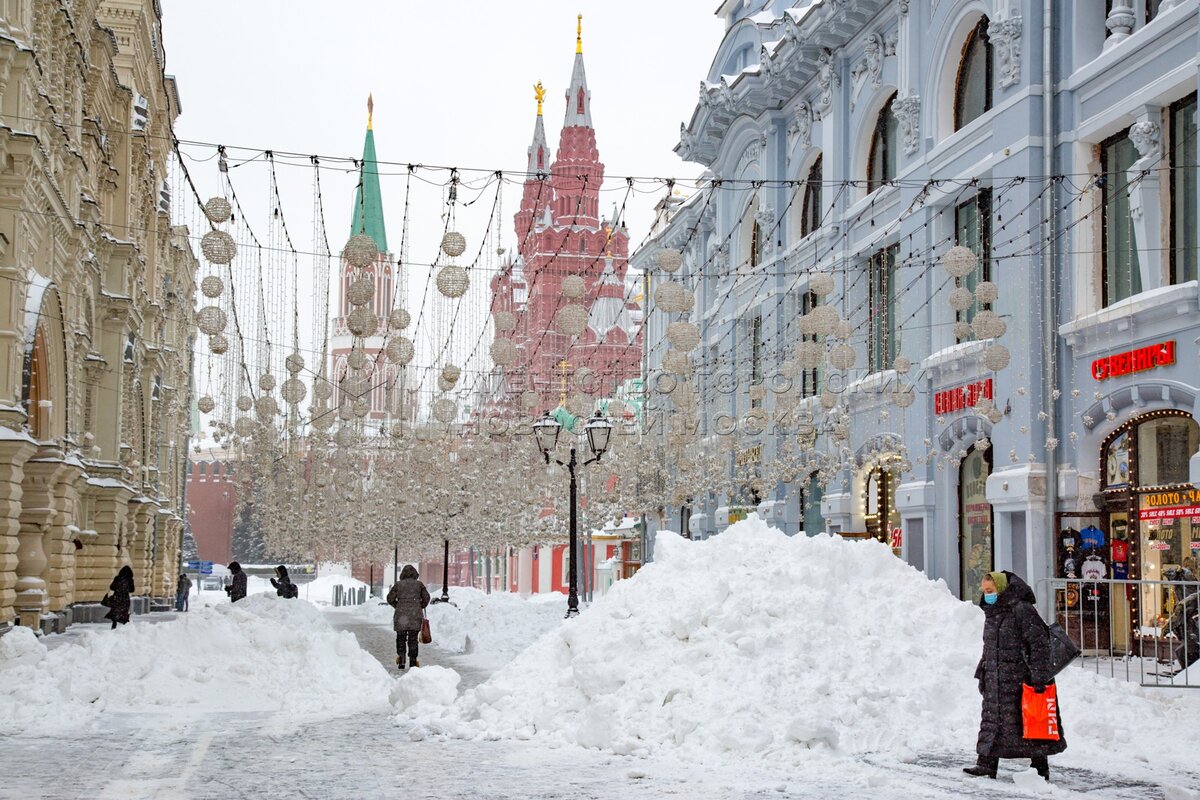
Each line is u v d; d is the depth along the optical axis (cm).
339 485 3491
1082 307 2169
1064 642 1008
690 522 4375
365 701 1600
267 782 984
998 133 2362
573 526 2416
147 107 4034
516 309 6234
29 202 2320
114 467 3641
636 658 1270
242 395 2673
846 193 3139
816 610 1297
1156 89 1980
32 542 2667
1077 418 2167
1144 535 2003
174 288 5247
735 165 3966
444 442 3231
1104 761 1088
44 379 2702
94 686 1533
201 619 1759
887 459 2592
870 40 3019
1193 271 1948
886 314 2986
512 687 1345
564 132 10356
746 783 973
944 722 1188
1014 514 2284
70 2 2791
